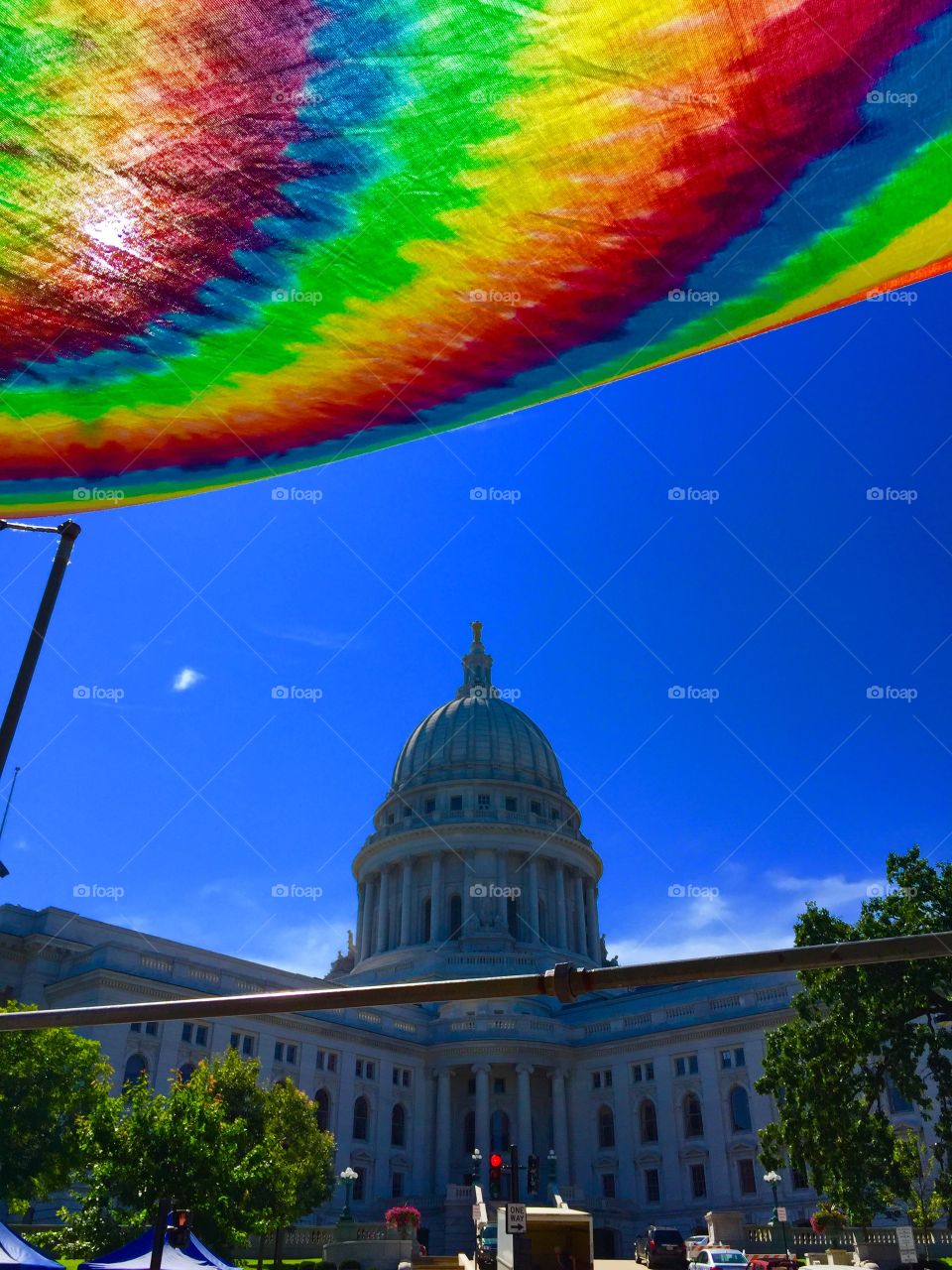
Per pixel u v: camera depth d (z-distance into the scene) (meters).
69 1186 56.88
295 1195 56.03
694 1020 91.56
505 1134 95.44
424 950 115.81
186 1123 42.84
